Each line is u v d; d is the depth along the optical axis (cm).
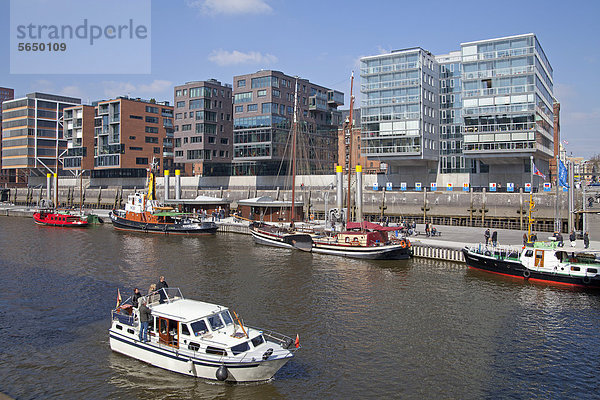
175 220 7319
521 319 2905
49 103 14025
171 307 2198
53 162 14162
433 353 2366
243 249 5594
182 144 10888
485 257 4144
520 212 6569
